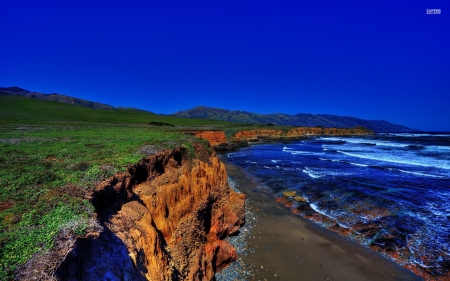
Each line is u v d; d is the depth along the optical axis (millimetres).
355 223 22688
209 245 16047
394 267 16656
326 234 21172
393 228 21250
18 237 6746
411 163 48156
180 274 12297
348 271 16359
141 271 8945
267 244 19516
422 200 27125
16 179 10594
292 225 22938
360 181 35406
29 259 6035
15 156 14320
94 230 7555
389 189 31156
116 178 11898
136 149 18016
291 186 34719
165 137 27453
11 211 8125
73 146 18469
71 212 8234
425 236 19797
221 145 73938
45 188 9961
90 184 10461
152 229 11141
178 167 18516
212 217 19781
